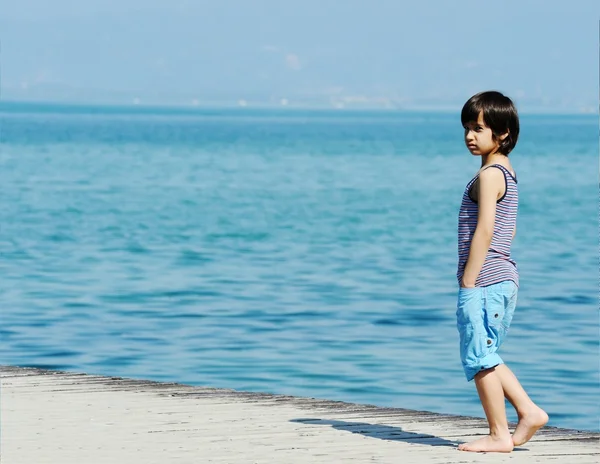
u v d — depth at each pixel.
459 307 12.90
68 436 13.93
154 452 13.05
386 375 22.67
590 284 37.38
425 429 14.41
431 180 103.25
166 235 54.53
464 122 12.99
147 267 41.69
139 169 116.00
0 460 12.67
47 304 32.38
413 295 34.44
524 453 12.95
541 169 122.81
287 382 22.05
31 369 19.14
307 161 136.00
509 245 12.98
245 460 12.61
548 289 36.06
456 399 20.53
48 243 50.47
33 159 132.62
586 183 100.62
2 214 65.19
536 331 28.02
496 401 12.95
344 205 74.56
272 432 14.19
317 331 27.88
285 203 76.00
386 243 51.81
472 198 12.91
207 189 88.62
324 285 36.69
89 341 26.61
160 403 16.14
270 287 36.12
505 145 12.91
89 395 16.75
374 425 14.66
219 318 29.89
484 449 13.00
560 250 49.69
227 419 15.00
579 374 22.88
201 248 48.88
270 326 28.64
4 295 34.12
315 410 15.70
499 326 12.85
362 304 32.50
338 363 23.84
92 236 53.75
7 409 15.66
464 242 12.91
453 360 24.17
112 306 32.03
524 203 77.88
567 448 13.20
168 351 25.31
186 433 14.13
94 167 118.31
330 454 12.92
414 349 25.50
